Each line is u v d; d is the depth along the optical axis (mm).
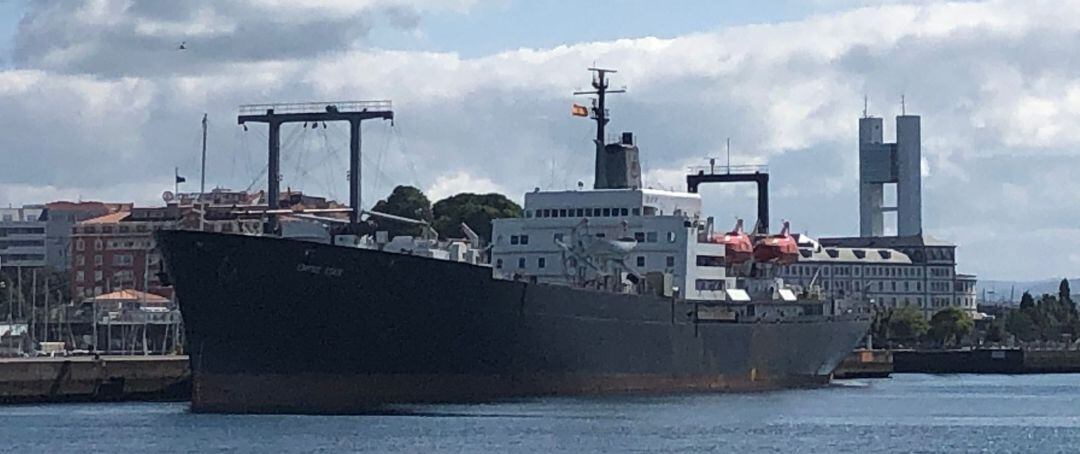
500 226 134250
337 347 102125
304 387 102562
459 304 105125
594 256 126312
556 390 115312
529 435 93062
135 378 133000
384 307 102438
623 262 127500
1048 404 140500
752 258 145875
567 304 113125
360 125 181625
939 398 149500
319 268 99938
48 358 135000
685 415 109625
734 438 96000
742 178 161750
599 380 118938
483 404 109938
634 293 123250
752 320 136375
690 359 128500
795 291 152625
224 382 102625
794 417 113812
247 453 84000
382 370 104250
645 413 109250
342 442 88562
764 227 160625
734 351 134125
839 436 100688
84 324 199875
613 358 119375
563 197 133750
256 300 99812
